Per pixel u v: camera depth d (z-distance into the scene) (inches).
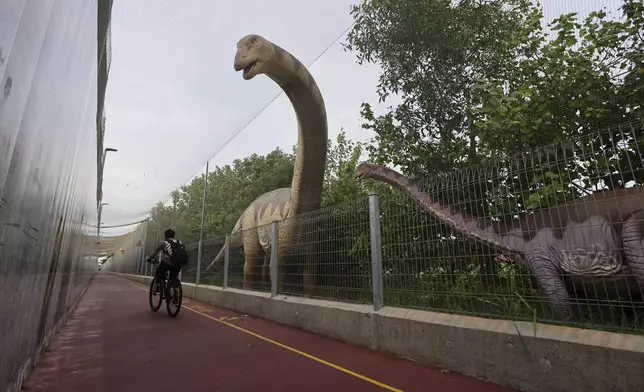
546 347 131.9
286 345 223.0
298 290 296.2
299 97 300.5
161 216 905.5
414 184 208.5
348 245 244.1
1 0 52.6
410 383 151.0
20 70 65.5
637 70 189.2
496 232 168.6
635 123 142.5
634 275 133.3
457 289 177.2
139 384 154.2
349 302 239.1
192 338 246.4
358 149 463.2
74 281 356.2
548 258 154.0
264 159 735.7
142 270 1096.8
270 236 355.6
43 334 185.5
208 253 524.7
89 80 154.9
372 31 299.6
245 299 361.7
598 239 142.0
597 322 134.0
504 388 141.9
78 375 165.3
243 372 170.1
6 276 81.1
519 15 280.1
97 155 326.3
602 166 139.1
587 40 213.3
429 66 294.5
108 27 144.1
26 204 86.7
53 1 77.7
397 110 307.0
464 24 282.5
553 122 216.4
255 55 219.6
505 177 167.0
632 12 201.8
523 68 235.0
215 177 840.9
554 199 155.8
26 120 75.2
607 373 116.6
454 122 288.2
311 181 341.7
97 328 284.0
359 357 191.8
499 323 150.9
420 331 179.6
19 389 129.2
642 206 132.8
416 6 281.6
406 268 202.2
